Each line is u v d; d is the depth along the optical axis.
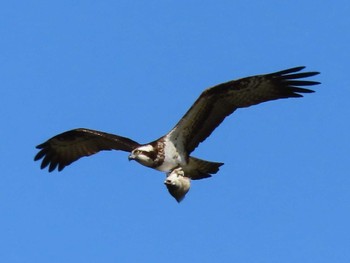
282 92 16.70
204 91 16.36
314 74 16.52
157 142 16.84
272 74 16.42
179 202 16.27
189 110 16.56
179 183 16.19
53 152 19.30
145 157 16.73
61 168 19.28
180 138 16.81
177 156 16.78
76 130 18.69
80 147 19.03
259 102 16.75
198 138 16.81
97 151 18.88
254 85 16.56
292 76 16.55
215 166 17.30
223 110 16.77
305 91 16.64
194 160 17.19
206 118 16.73
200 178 17.39
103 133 18.56
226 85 16.41
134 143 18.36
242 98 16.73
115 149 18.59
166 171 16.88
